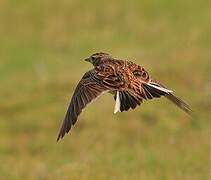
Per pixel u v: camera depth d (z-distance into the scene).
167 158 15.59
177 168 14.78
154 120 19.67
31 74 27.70
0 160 17.66
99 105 20.80
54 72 27.59
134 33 31.92
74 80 24.53
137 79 5.73
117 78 5.65
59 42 32.25
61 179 14.31
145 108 20.30
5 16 35.00
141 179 14.07
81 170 14.57
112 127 19.38
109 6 34.47
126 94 5.57
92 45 31.38
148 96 5.61
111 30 32.66
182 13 33.12
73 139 18.97
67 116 5.50
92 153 17.17
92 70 5.79
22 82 25.95
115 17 33.78
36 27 34.00
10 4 35.75
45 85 24.38
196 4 33.75
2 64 29.72
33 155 18.41
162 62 25.56
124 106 5.50
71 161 16.27
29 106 22.45
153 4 34.19
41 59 30.03
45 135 19.98
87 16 34.03
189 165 15.03
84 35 32.53
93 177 14.15
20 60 30.19
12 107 22.53
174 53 26.64
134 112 20.09
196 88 22.41
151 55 27.66
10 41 32.66
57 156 17.89
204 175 14.11
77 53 30.78
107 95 21.41
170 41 29.66
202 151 16.03
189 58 25.28
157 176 14.21
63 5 35.06
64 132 5.42
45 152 18.53
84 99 5.50
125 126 19.41
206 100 21.00
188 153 15.92
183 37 29.28
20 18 34.81
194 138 17.81
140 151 16.70
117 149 17.48
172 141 17.52
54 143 19.05
